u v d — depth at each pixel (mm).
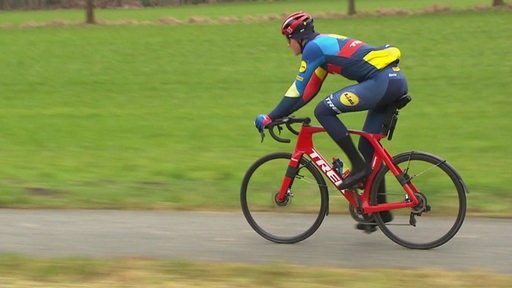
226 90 21031
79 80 23719
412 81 21531
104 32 41250
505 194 8086
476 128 13797
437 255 6008
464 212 6133
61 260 5691
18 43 35969
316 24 42500
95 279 5281
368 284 5098
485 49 28391
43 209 7789
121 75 24719
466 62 25219
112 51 31812
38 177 9609
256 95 19969
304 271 5410
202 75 24250
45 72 25656
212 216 7406
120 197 8234
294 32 6156
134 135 13938
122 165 10609
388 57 5992
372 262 5848
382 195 6316
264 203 6781
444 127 14008
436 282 5141
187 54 30188
